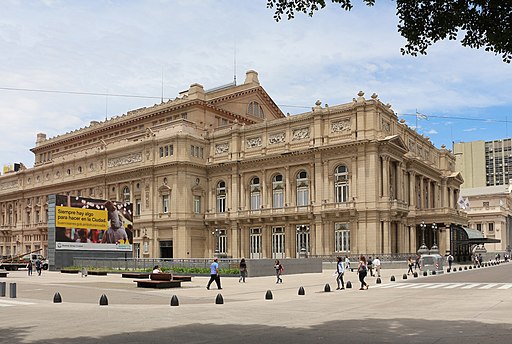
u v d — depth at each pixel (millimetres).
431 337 16078
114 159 94188
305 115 77438
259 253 80688
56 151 120688
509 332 16734
